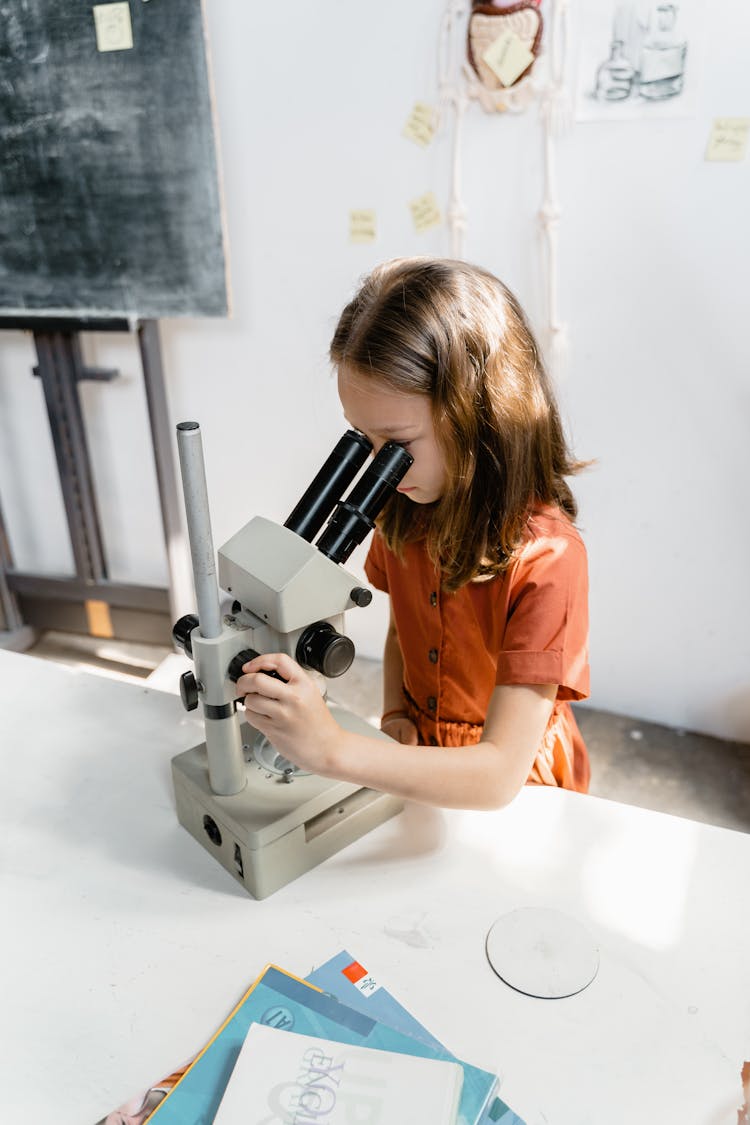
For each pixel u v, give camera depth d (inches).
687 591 85.4
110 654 104.0
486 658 44.4
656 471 81.8
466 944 30.9
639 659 89.8
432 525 40.6
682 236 73.2
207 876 34.5
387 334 34.0
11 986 29.8
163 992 29.4
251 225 84.3
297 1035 26.5
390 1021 27.9
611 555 86.4
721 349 75.9
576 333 79.2
